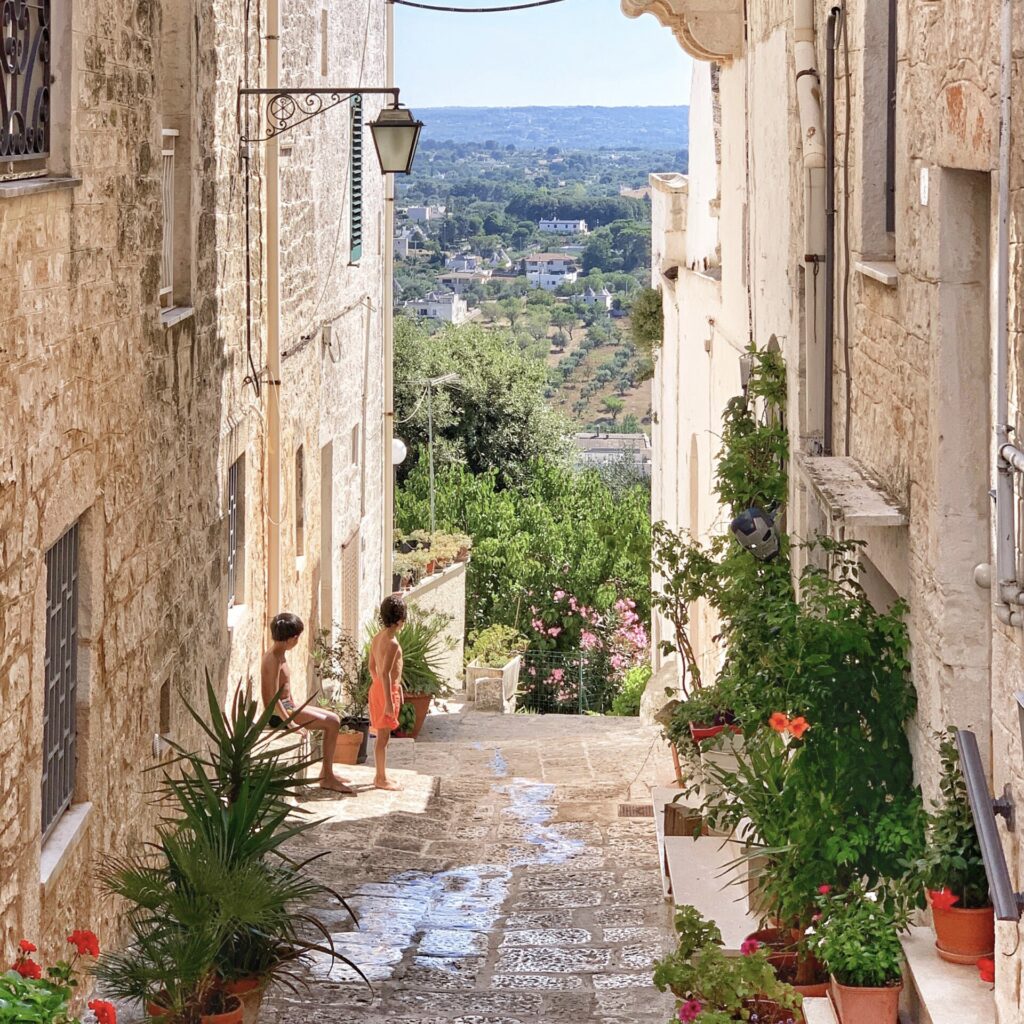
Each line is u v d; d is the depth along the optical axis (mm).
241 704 7344
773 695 6574
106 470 7203
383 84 20188
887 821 5977
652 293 20047
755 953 5863
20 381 5656
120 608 7586
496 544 31734
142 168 7992
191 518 9742
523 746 14969
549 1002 7367
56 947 6352
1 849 5477
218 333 10758
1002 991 4621
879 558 7035
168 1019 6188
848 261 7715
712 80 14789
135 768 7953
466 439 38375
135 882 6395
